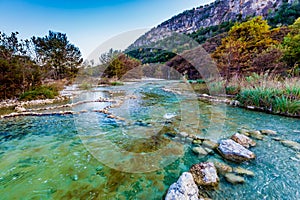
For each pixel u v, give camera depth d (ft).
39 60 52.65
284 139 10.64
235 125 13.60
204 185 6.32
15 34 43.80
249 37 40.50
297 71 25.44
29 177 7.29
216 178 6.66
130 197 6.00
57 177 7.29
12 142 11.10
